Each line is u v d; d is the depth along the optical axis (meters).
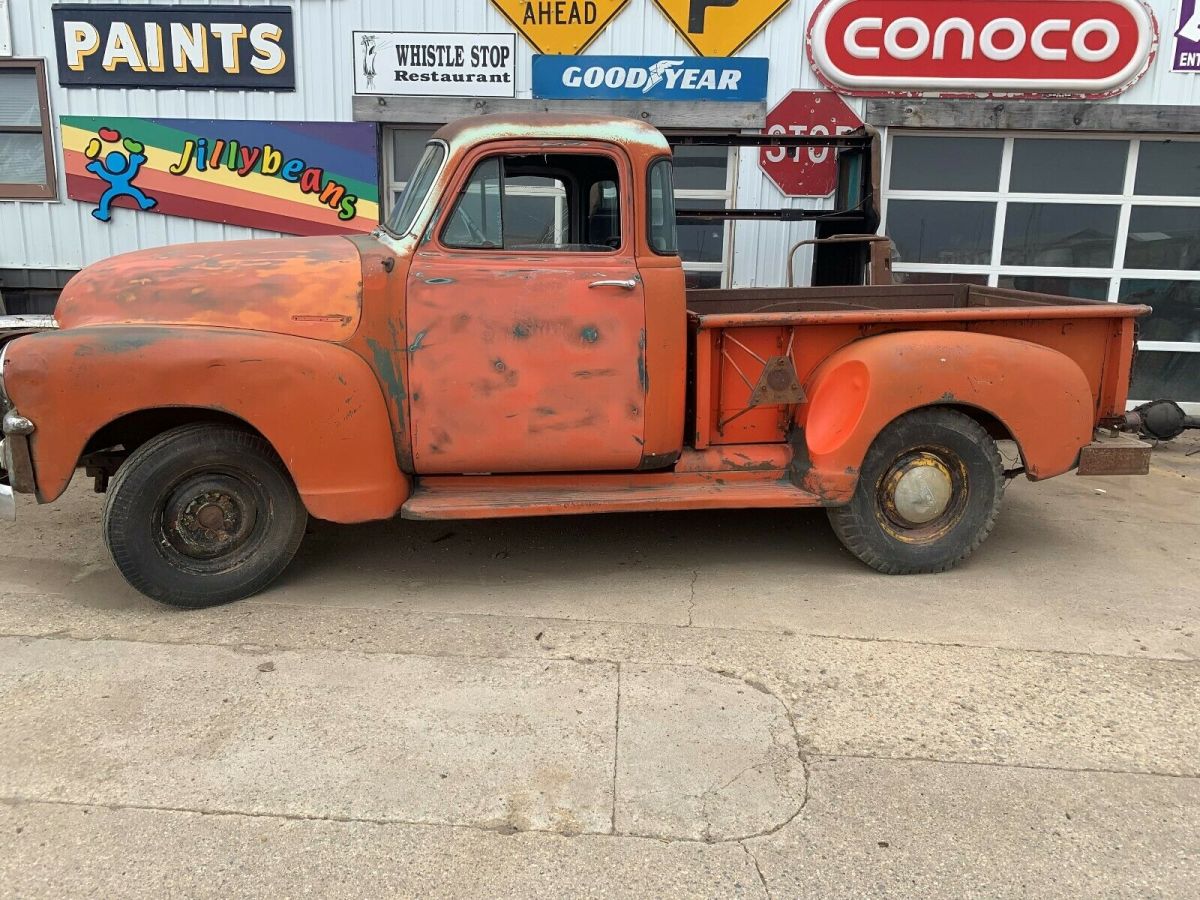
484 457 4.05
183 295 3.81
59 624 3.73
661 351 4.09
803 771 2.82
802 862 2.43
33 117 7.62
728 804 2.66
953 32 7.21
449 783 2.73
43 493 3.63
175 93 7.43
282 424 3.74
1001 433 4.58
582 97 7.39
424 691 3.24
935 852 2.47
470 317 3.90
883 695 3.27
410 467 4.05
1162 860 2.46
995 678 3.41
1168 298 7.97
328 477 3.85
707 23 7.26
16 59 7.37
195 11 7.27
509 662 3.46
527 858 2.43
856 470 4.17
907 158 7.73
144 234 7.70
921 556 4.36
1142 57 7.21
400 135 7.73
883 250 6.38
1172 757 2.93
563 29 7.27
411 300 3.86
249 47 7.34
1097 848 2.50
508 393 3.99
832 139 6.52
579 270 3.97
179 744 2.90
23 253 7.72
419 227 3.90
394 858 2.42
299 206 7.61
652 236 4.05
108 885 2.31
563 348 3.99
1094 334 4.48
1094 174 7.76
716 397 4.35
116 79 7.39
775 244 7.70
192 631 3.69
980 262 7.94
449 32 7.30
